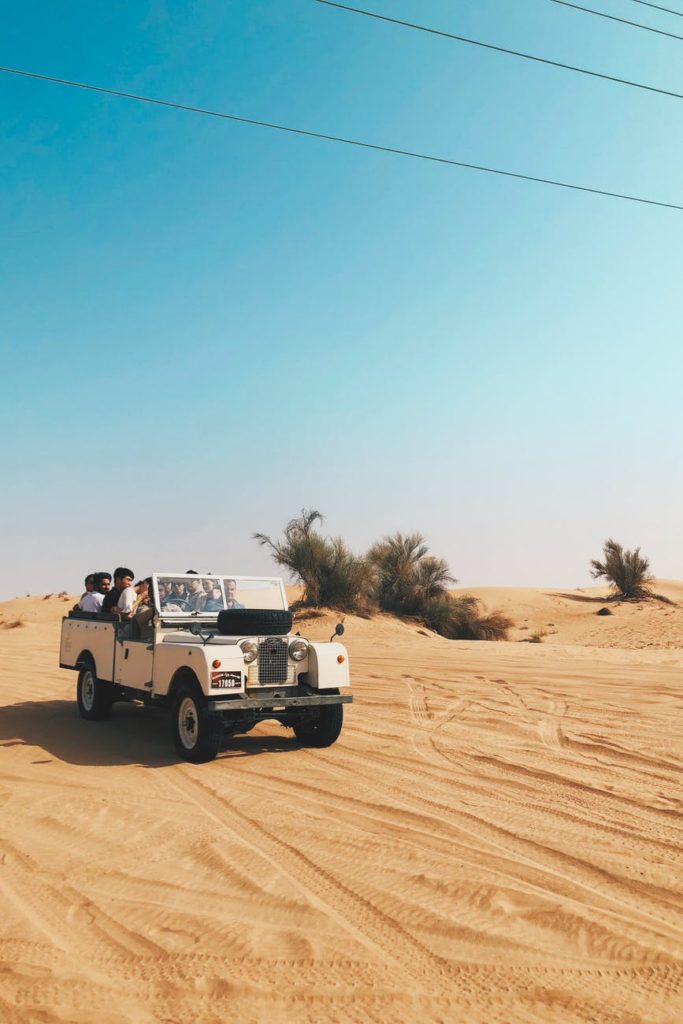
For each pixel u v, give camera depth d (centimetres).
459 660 1866
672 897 525
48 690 1523
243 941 460
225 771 871
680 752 927
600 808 723
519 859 595
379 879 556
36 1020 377
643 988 411
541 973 426
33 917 495
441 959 441
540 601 4516
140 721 1194
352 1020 379
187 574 1046
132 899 523
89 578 1298
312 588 3212
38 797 767
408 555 3512
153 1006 390
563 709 1202
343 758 927
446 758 920
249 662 914
